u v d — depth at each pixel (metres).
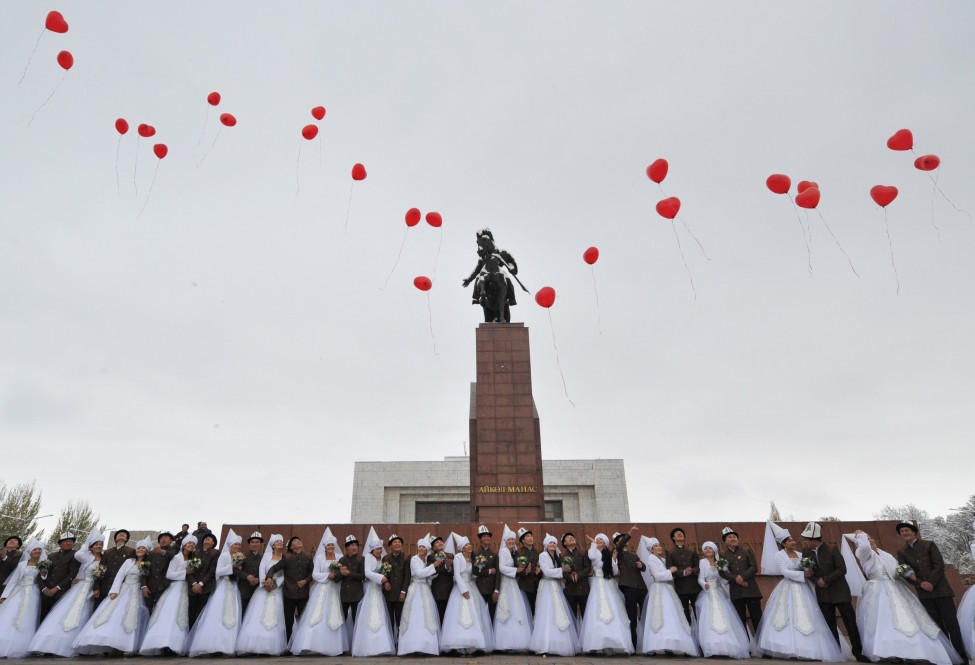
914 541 8.88
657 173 10.98
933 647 7.91
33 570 9.48
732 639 8.59
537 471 17.00
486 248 20.39
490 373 18.16
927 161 9.71
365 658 8.56
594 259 12.80
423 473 34.44
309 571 9.74
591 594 9.09
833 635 8.72
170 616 8.87
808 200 9.88
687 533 13.41
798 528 13.20
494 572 9.68
